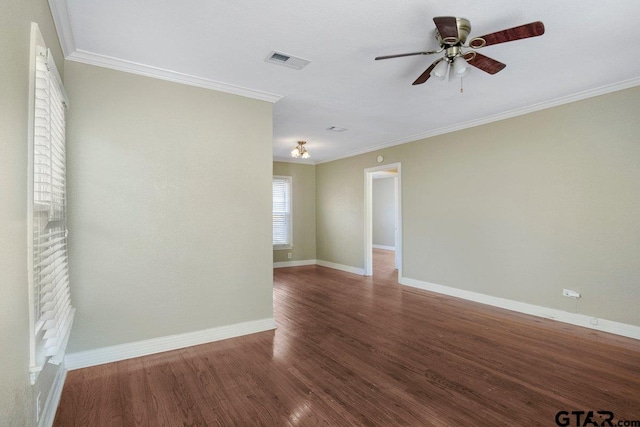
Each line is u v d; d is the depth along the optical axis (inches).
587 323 137.4
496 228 169.8
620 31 91.4
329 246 299.6
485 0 77.5
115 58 104.7
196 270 121.9
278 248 297.0
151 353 112.9
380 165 245.0
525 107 155.6
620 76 121.8
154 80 114.3
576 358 109.6
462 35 85.7
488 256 173.5
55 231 78.5
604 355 111.5
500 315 155.6
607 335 129.2
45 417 72.6
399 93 137.7
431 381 95.0
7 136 45.6
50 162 66.0
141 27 87.8
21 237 51.8
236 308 130.5
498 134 168.6
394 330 136.8
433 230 203.2
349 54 103.5
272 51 101.3
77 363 101.9
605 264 132.3
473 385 92.7
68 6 78.6
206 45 97.6
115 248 107.4
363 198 262.4
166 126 116.3
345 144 239.0
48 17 74.8
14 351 48.1
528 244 156.7
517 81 126.0
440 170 198.5
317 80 123.6
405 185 223.0
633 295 125.4
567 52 103.5
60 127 84.3
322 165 308.2
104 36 92.1
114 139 107.3
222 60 107.2
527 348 118.0
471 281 182.2
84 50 99.5
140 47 98.3
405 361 108.0
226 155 128.7
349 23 86.7
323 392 89.4
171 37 93.0
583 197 138.3
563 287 144.9
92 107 103.9
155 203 114.2
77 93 101.7
